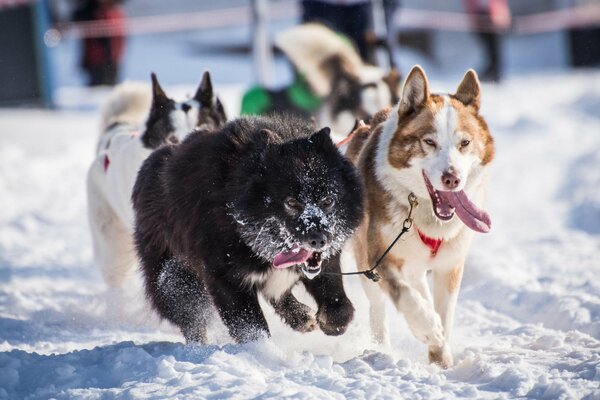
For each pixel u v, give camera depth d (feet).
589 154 71.26
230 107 87.30
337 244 26.05
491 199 62.49
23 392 22.85
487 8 110.93
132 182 34.71
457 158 26.22
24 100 97.96
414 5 126.41
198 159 26.43
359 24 62.95
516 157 74.69
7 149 74.69
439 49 129.08
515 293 35.65
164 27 130.72
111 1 106.52
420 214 27.63
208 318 28.60
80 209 60.34
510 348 27.71
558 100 99.19
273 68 108.27
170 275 28.50
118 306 35.47
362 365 24.62
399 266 28.30
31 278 41.91
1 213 57.47
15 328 31.73
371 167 28.66
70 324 33.30
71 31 105.29
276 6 127.24
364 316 32.17
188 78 116.26
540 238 48.93
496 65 112.57
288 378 23.06
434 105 27.09
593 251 44.60
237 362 23.89
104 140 39.78
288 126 27.04
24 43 97.25
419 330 26.53
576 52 133.08
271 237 25.18
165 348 26.32
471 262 40.42
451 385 22.58
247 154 25.58
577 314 31.65
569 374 23.26
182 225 26.45
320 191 25.08
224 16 129.80
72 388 22.79
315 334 28.66
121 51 109.29
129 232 37.01
